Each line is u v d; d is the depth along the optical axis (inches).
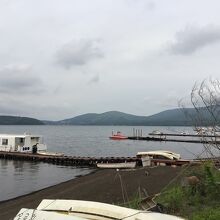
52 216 292.0
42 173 1566.2
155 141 3937.0
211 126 453.1
